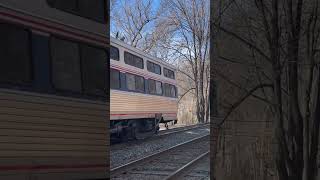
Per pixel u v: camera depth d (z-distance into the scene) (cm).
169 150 1623
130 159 1466
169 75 2445
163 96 2275
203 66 4631
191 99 5122
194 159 1402
